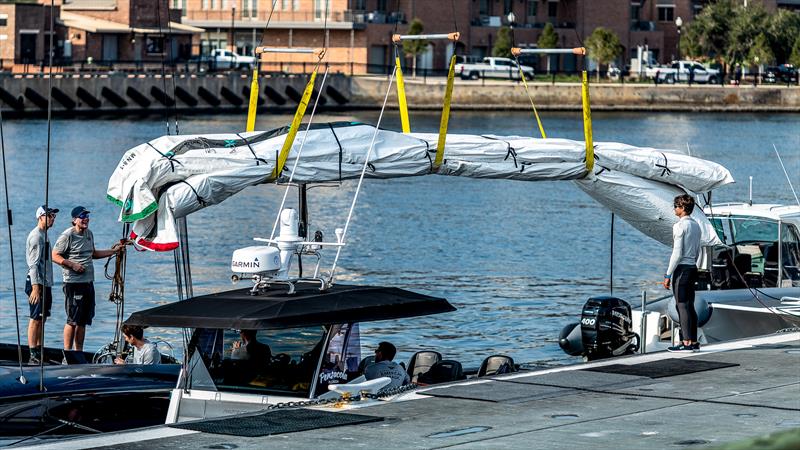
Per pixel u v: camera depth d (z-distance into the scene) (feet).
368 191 485.15
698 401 114.01
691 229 143.23
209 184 129.18
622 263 320.50
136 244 129.70
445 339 222.48
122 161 130.41
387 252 332.60
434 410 110.73
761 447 59.72
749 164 596.70
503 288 280.10
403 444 97.19
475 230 377.91
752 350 143.84
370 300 117.70
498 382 124.16
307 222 135.74
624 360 137.39
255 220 394.93
